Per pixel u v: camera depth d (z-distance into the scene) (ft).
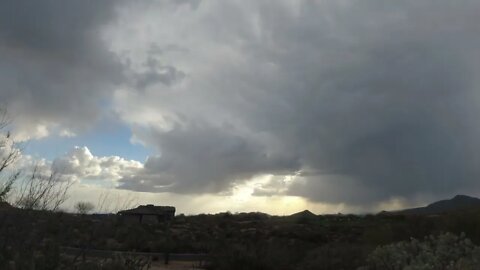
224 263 77.15
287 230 135.03
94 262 39.09
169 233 133.90
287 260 78.33
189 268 78.59
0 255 31.73
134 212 173.78
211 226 166.81
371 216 152.15
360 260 70.03
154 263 82.58
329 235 126.00
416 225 83.97
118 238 98.94
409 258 44.29
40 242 35.14
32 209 35.76
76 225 41.16
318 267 73.00
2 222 33.71
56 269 34.22
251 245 83.15
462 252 42.42
